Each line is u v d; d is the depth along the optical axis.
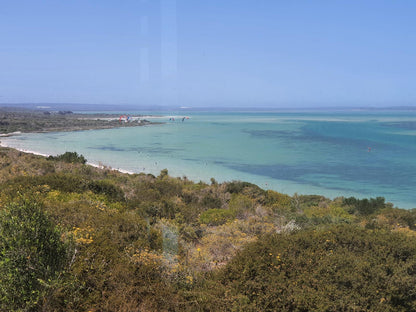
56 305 3.88
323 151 55.12
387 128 105.62
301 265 5.19
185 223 8.19
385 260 5.33
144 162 41.19
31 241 3.91
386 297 4.40
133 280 4.44
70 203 7.38
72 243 4.52
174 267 4.91
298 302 4.25
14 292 3.67
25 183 10.49
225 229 8.27
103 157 45.12
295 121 149.50
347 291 4.49
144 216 8.20
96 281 4.30
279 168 39.44
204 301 4.36
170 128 84.19
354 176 34.84
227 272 5.13
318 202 19.66
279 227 9.30
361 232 6.59
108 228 5.81
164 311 4.15
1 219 4.00
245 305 4.26
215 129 95.38
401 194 27.28
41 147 56.44
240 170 37.91
